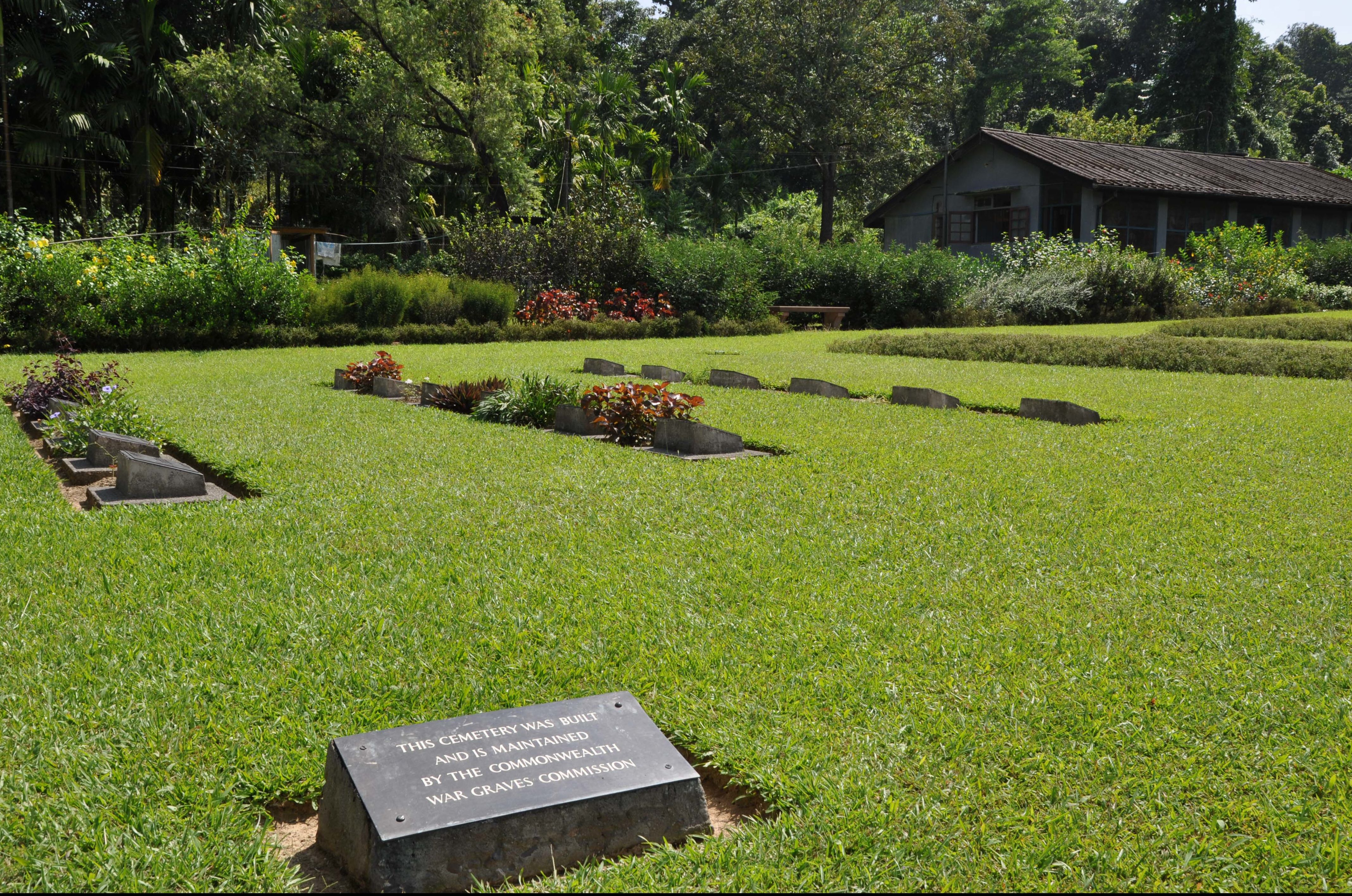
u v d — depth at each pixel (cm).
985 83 5578
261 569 463
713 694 330
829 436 840
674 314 2589
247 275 1948
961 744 296
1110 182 3231
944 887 233
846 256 2891
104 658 358
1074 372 1423
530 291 2509
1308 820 257
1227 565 470
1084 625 393
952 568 467
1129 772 281
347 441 811
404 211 3400
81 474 695
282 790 275
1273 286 2942
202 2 3162
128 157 2914
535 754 263
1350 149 6800
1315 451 756
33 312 1792
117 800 265
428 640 378
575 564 474
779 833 253
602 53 4825
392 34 3195
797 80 4566
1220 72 5219
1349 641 376
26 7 2712
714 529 539
